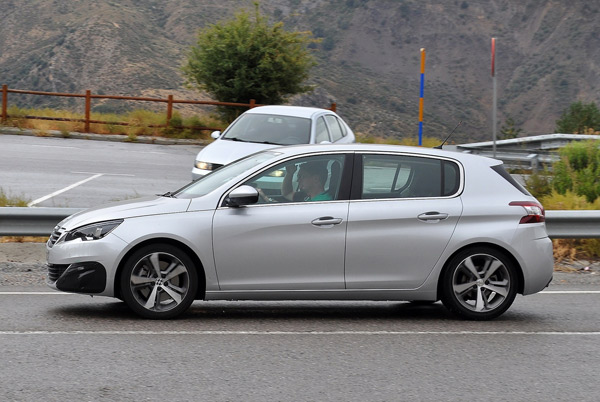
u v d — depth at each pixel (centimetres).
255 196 1089
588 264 1652
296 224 1101
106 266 1070
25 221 1516
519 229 1138
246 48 4041
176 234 1080
